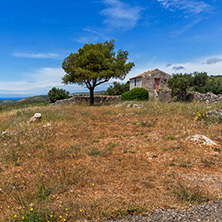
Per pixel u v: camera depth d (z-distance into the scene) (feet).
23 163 21.21
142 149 24.34
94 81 79.30
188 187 15.25
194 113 39.04
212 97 63.93
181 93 80.84
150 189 15.72
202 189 15.03
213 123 32.19
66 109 58.23
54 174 18.42
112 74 75.56
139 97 79.41
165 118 37.86
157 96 83.25
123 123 37.99
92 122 39.91
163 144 25.13
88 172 19.02
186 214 11.93
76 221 11.87
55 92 124.06
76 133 32.14
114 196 14.67
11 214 12.64
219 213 11.75
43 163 21.07
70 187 16.30
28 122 38.86
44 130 33.06
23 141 28.30
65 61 78.74
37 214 11.99
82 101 89.86
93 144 26.94
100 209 12.94
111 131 33.27
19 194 15.31
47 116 44.16
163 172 18.52
